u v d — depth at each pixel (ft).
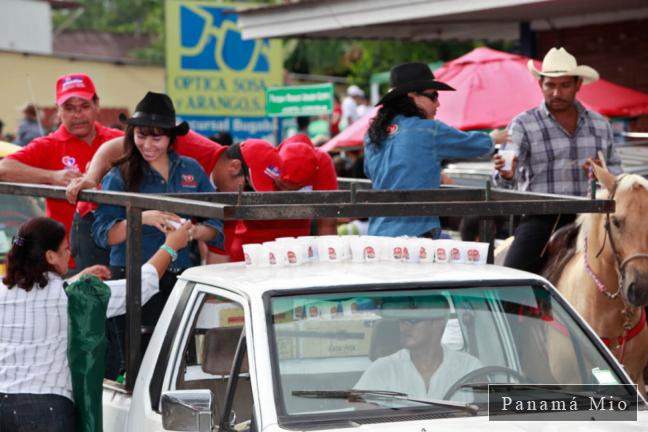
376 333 31.22
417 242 35.96
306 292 31.40
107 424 37.78
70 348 36.65
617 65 98.43
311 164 50.96
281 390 29.17
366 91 185.98
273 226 49.34
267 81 113.70
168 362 34.78
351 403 29.35
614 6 92.17
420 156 47.19
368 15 90.48
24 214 69.51
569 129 57.67
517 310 32.86
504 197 47.01
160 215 40.75
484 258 35.81
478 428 28.19
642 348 48.52
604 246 46.55
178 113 110.52
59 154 56.70
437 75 89.25
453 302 32.40
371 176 49.47
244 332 31.17
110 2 372.58
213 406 32.48
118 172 47.96
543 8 91.71
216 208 33.88
